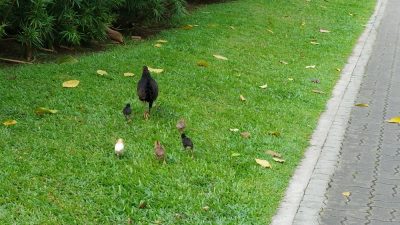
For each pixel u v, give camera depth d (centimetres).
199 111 715
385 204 589
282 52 946
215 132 674
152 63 834
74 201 553
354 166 650
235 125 693
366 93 841
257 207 561
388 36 1129
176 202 557
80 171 588
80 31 859
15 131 643
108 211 543
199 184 584
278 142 668
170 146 638
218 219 543
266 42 980
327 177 625
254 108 740
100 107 700
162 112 702
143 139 645
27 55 830
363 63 956
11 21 805
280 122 714
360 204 587
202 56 880
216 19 1070
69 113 683
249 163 622
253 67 867
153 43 916
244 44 955
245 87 794
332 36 1062
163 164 605
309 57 941
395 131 732
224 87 785
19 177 575
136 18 954
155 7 941
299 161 645
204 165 609
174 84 775
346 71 913
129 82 768
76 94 725
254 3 1244
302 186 605
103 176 582
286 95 788
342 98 815
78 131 651
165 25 1013
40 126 655
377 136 717
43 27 812
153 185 576
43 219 531
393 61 975
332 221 561
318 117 749
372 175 635
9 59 826
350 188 611
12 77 759
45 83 748
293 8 1233
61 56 849
